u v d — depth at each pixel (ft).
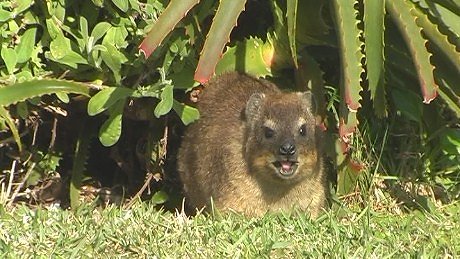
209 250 33.22
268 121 37.76
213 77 41.88
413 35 35.19
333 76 42.55
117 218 36.01
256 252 33.01
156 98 40.32
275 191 38.42
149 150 42.70
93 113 37.24
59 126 43.45
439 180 42.06
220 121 39.81
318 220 36.65
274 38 40.75
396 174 41.93
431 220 38.32
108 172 45.98
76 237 33.65
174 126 43.27
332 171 41.86
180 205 42.73
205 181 39.58
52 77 38.93
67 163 44.60
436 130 41.83
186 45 38.65
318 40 40.11
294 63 38.04
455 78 37.81
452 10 37.96
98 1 37.32
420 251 33.37
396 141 42.37
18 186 41.52
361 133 41.42
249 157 38.04
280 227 35.65
